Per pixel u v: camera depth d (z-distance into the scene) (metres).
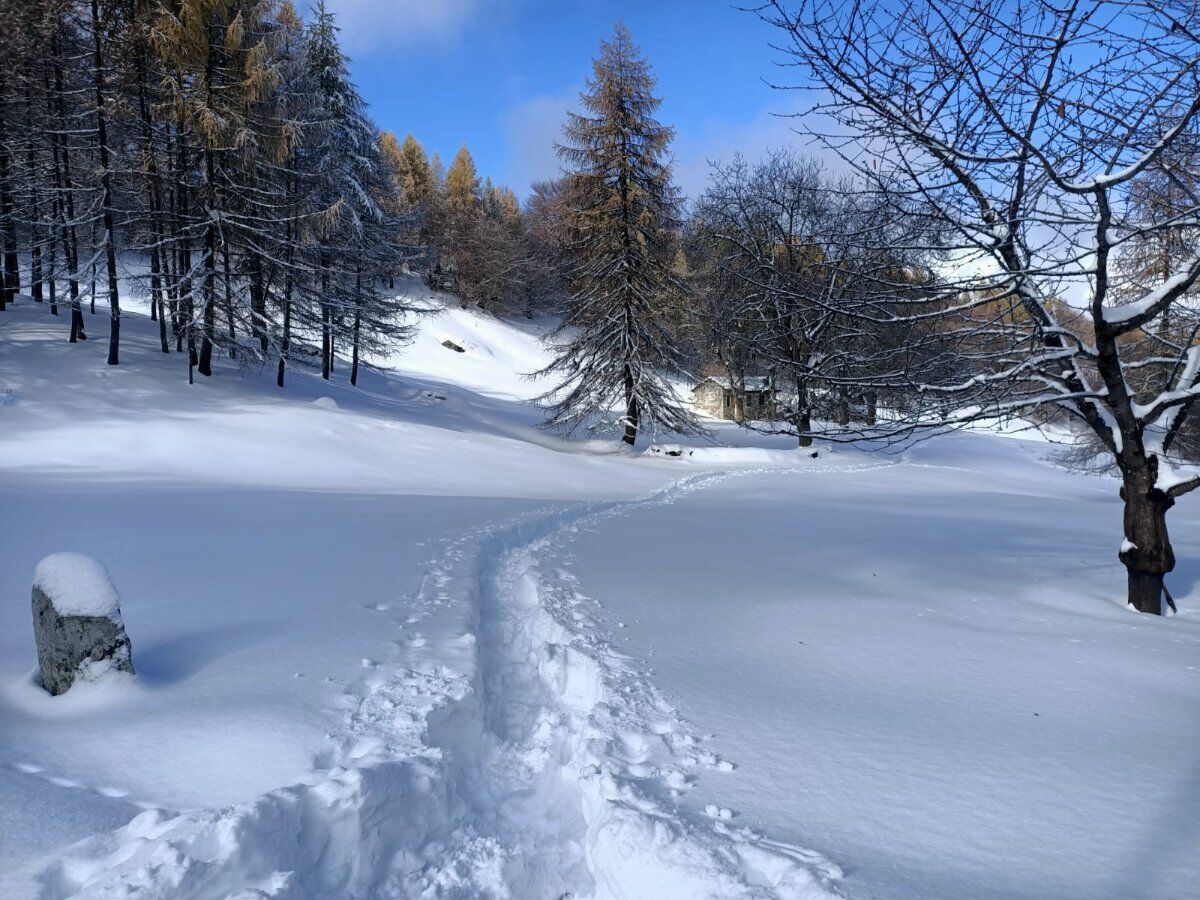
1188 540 12.57
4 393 19.91
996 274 5.54
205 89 22.28
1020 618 7.05
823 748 3.95
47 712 4.07
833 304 6.13
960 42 4.52
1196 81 4.36
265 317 25.66
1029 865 2.83
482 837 3.64
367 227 30.73
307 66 28.50
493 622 7.07
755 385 30.53
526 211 78.38
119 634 4.39
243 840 2.78
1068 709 4.61
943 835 3.06
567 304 30.66
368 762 3.57
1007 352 6.59
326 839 3.12
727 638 6.08
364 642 5.54
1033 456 32.78
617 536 11.62
